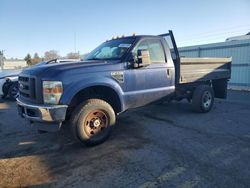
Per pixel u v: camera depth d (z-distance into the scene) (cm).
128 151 421
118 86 476
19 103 452
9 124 630
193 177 328
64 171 358
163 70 559
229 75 783
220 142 455
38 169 367
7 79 1027
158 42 563
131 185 313
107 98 490
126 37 556
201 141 462
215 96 806
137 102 517
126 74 489
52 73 413
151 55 544
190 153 407
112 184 317
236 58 1409
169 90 577
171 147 434
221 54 1496
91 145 444
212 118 634
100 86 454
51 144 469
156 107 771
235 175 331
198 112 687
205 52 1591
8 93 1041
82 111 428
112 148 436
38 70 430
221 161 374
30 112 425
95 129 449
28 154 425
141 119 630
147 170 351
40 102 416
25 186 321
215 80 776
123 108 491
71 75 421
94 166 370
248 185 306
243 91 1308
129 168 359
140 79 512
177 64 591
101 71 455
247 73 1357
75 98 442
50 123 412
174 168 354
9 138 514
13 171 362
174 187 305
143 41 531
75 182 326
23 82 463
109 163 378
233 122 594
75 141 479
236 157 388
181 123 589
